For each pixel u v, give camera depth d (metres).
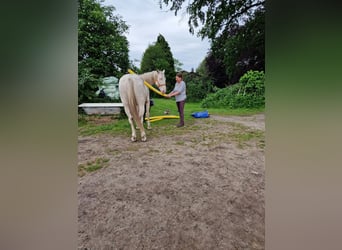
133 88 2.55
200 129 3.33
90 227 1.39
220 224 1.41
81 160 2.23
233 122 3.80
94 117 3.64
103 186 1.81
